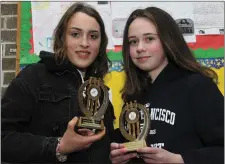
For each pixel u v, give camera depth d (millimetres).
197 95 1089
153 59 1148
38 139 1031
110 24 1710
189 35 1713
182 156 997
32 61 1684
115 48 1707
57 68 1158
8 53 1717
